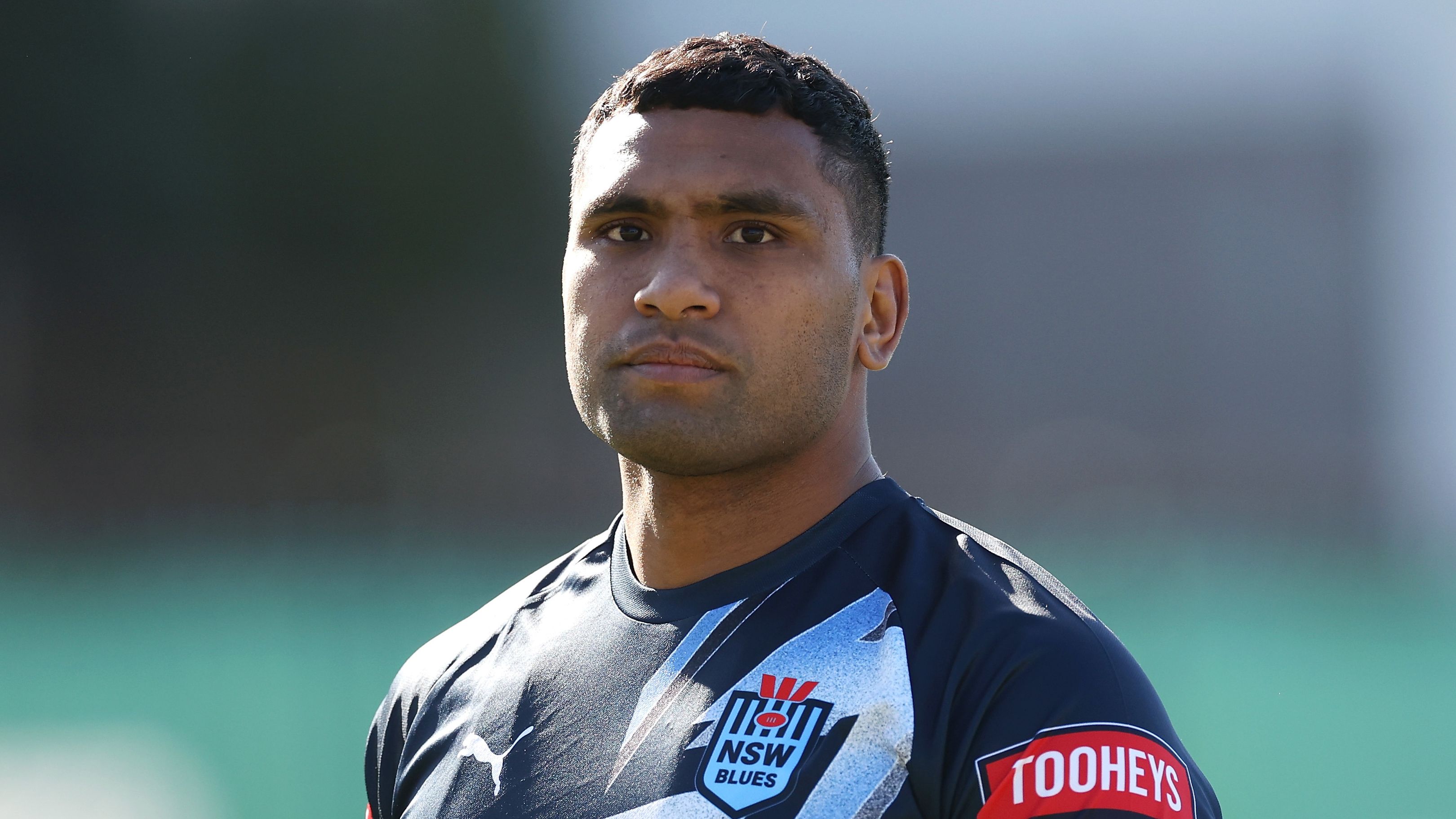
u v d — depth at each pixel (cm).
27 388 4409
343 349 4650
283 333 4619
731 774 548
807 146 611
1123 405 4412
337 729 2641
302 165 4741
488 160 4897
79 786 2456
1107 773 517
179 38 4659
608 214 610
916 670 551
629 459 636
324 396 4594
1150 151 4509
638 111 620
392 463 4528
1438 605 3039
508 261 4831
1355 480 4288
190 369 4528
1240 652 2795
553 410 4584
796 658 573
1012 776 518
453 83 4888
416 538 4344
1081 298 4475
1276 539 3981
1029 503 4341
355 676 2830
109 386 4459
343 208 4759
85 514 4325
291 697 2730
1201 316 4431
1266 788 2316
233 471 4447
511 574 3897
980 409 4488
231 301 4609
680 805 548
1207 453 4356
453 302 4775
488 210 4872
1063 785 514
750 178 590
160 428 4459
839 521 618
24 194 4472
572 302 627
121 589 3578
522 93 4950
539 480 4475
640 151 605
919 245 4597
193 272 4600
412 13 4862
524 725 617
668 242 599
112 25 4597
